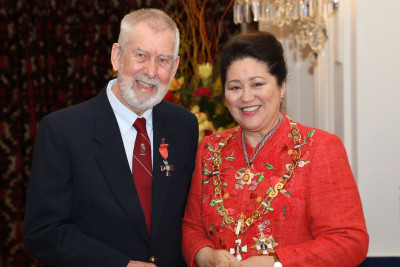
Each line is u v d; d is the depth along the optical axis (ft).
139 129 6.37
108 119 6.26
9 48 15.08
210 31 14.96
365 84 9.62
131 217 5.94
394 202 9.68
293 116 12.91
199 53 12.91
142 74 6.01
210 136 6.70
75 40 15.35
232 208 5.89
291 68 12.82
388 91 9.61
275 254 5.39
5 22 14.94
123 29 6.13
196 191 6.38
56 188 5.88
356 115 9.70
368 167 9.68
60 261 5.69
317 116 11.64
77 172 5.94
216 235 5.92
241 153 6.17
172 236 6.37
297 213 5.57
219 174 6.18
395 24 9.53
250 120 5.87
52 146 5.93
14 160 15.46
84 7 15.23
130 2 15.24
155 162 6.36
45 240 5.74
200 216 6.32
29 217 5.88
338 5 9.95
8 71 15.14
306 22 10.25
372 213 9.71
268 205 5.63
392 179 9.66
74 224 6.05
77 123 6.11
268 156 5.91
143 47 5.95
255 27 14.70
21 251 15.65
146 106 6.17
